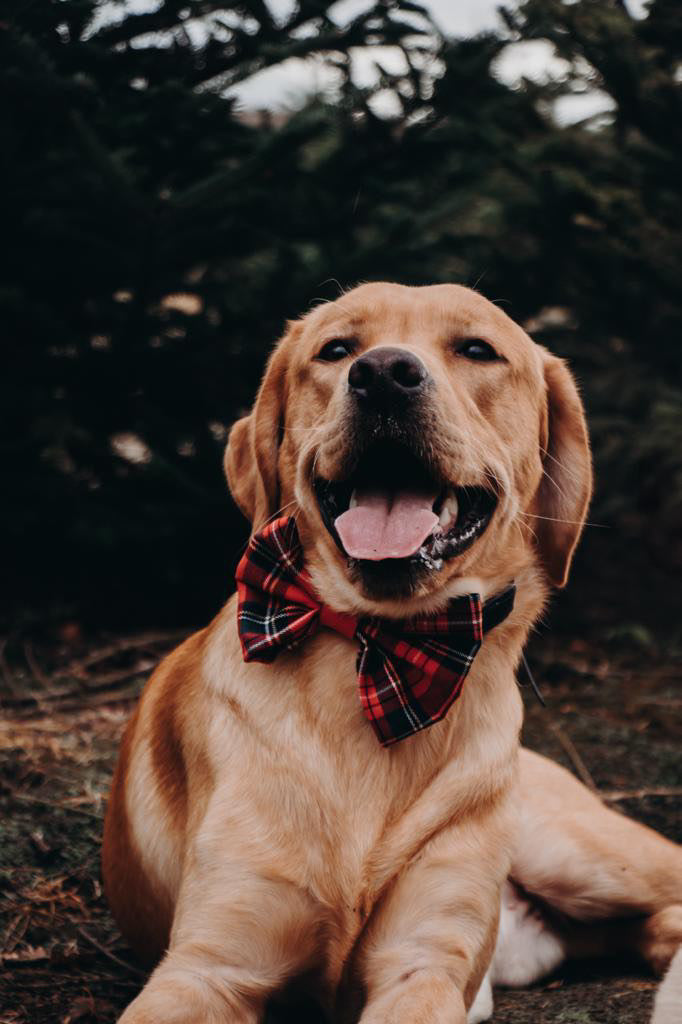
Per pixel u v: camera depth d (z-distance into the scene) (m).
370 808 2.39
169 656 3.06
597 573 6.95
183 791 2.63
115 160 4.59
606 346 6.25
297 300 5.16
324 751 2.41
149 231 4.76
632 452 5.69
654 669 5.52
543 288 5.71
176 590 5.86
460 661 2.38
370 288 2.71
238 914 2.30
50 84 4.32
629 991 2.80
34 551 5.76
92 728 4.34
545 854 3.05
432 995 2.16
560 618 6.26
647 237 5.79
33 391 5.09
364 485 2.43
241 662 2.54
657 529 7.07
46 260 5.04
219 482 5.35
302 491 2.50
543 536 2.88
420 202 5.49
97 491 5.29
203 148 4.92
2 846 3.32
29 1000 2.63
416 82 5.12
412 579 2.29
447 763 2.46
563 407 2.87
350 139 5.21
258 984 2.30
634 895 3.03
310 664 2.47
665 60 5.61
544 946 3.08
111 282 5.09
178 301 5.59
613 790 4.05
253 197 4.95
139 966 2.90
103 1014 2.59
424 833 2.40
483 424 2.54
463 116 5.23
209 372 5.25
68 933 2.99
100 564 5.80
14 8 4.32
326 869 2.34
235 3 4.73
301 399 2.65
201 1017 2.19
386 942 2.36
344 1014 2.42
